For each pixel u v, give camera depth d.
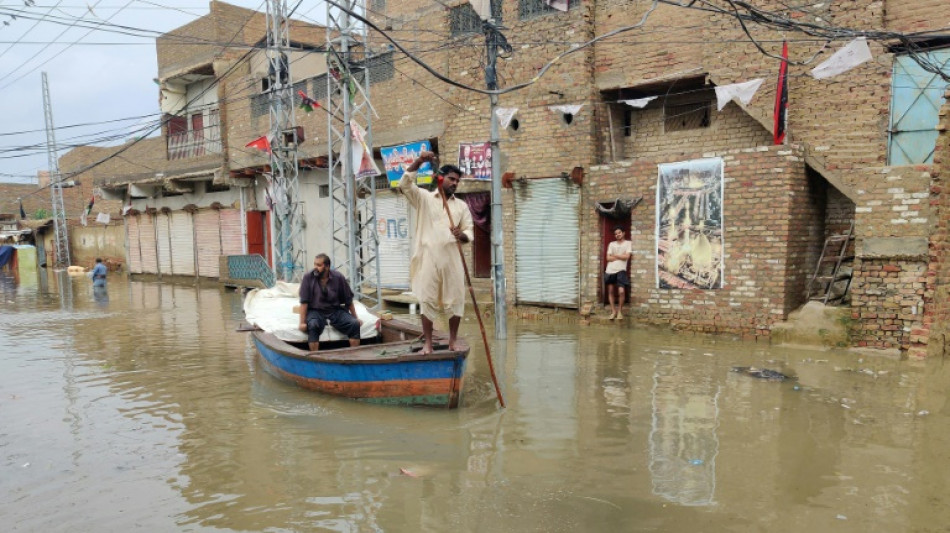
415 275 7.54
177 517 4.96
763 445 6.16
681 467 5.68
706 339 11.32
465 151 14.50
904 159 10.15
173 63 25.42
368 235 18.47
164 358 10.90
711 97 12.60
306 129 20.34
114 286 26.30
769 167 10.77
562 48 13.34
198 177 25.00
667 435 6.50
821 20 10.57
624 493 5.17
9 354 11.51
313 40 23.97
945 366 9.02
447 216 7.33
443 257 7.30
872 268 9.89
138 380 9.34
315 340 9.02
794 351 10.22
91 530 4.78
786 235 10.69
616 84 12.89
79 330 14.20
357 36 17.95
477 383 8.72
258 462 6.03
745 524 4.61
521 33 13.89
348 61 14.81
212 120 24.83
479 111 14.86
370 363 7.52
